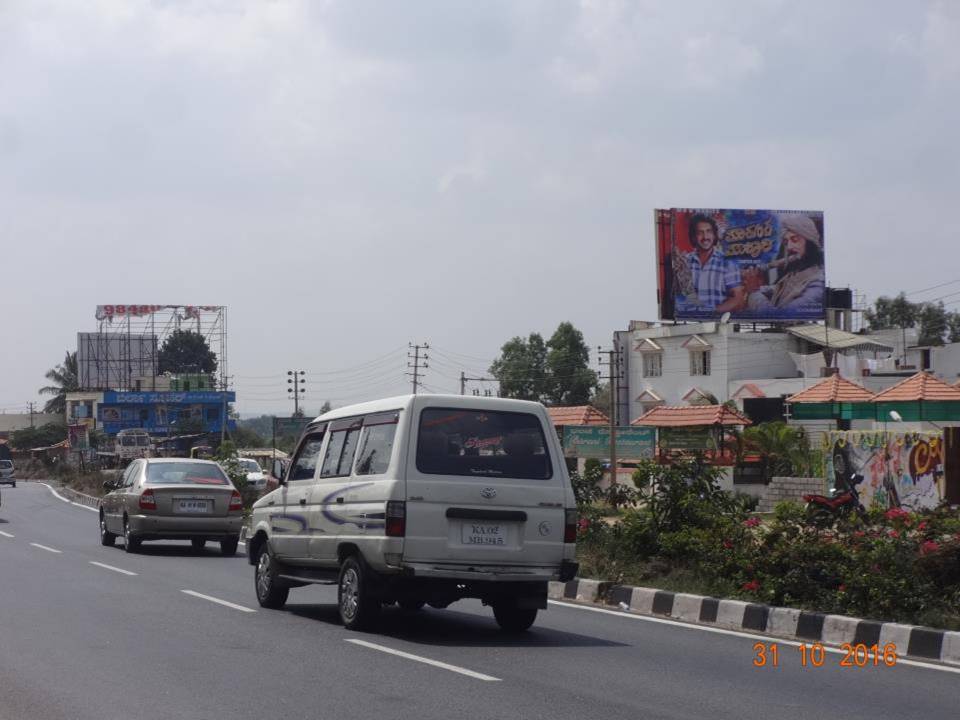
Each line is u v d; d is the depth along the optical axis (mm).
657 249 61281
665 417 36000
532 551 10891
